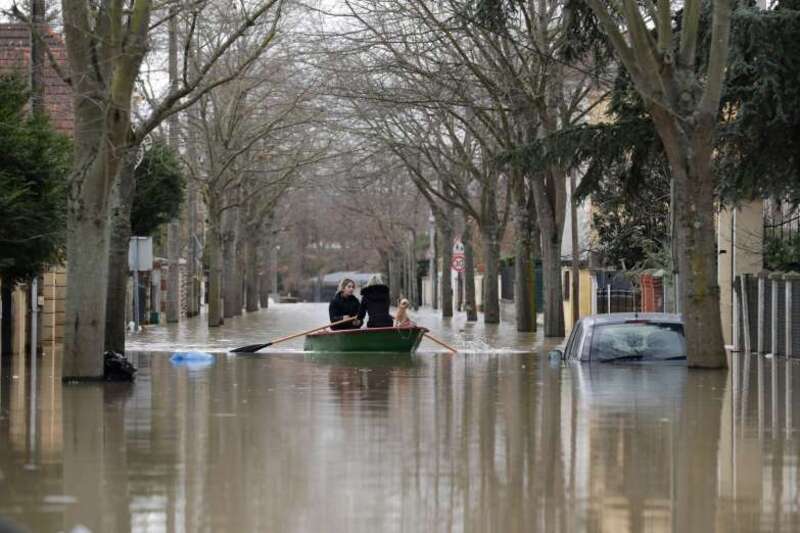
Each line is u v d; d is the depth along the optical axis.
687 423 36.75
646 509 23.98
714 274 54.91
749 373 57.44
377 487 26.19
